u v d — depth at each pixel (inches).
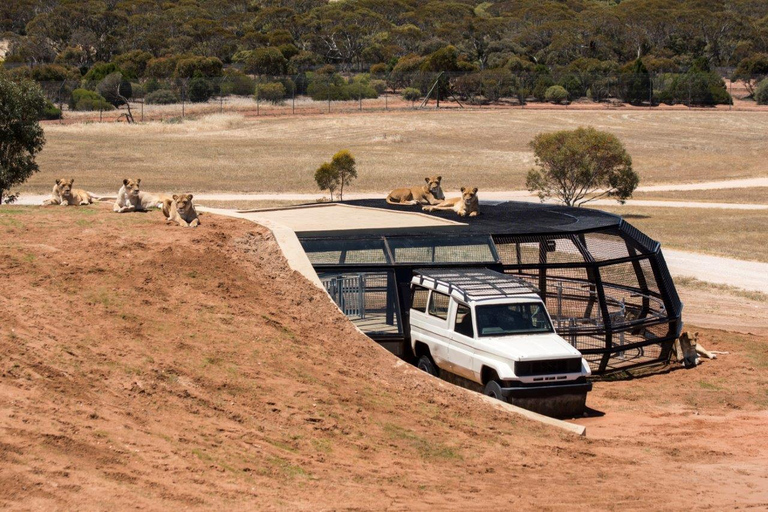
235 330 765.9
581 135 2773.1
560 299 1186.0
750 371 1094.4
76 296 744.3
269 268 903.7
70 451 497.4
